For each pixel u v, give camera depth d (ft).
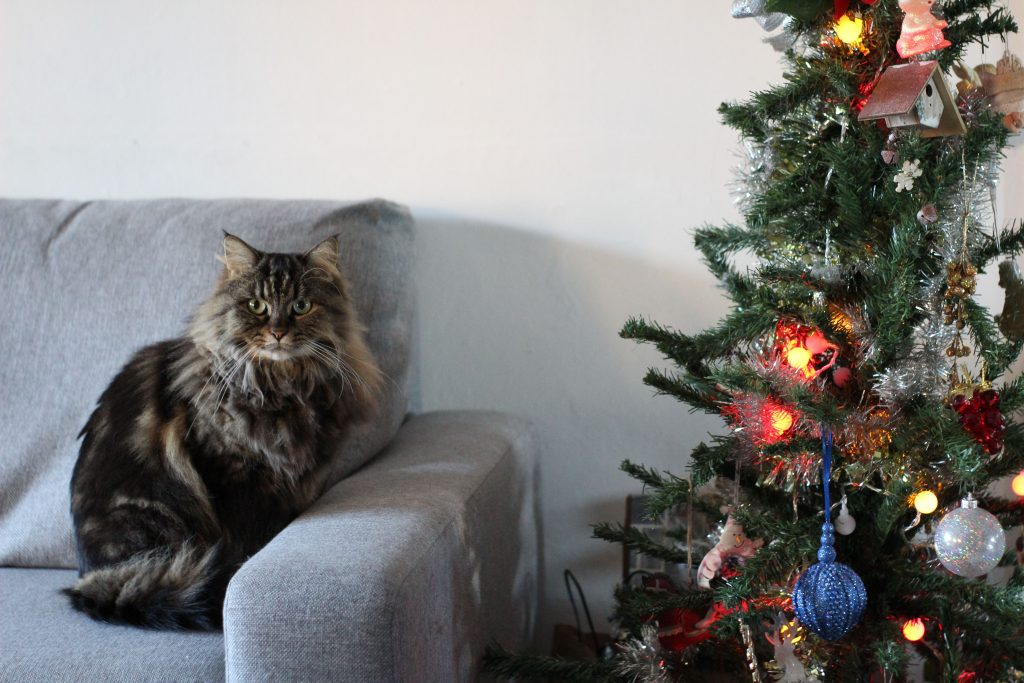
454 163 5.97
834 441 3.78
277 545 3.52
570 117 5.81
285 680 3.23
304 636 3.21
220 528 4.37
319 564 3.30
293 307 4.50
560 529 6.23
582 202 5.88
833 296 3.87
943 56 3.61
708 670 4.96
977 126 3.54
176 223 5.30
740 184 4.17
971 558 3.49
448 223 6.03
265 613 3.23
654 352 5.95
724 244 4.30
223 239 5.01
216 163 6.20
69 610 4.14
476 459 4.73
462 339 6.15
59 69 6.23
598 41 5.71
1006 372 4.84
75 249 5.31
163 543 4.29
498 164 5.93
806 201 3.74
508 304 6.07
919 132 3.48
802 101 3.84
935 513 3.98
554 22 5.74
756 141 4.05
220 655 3.63
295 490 4.45
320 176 6.12
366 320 5.22
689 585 4.78
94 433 4.67
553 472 6.19
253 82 6.09
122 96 6.22
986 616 3.89
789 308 3.88
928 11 3.31
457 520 4.00
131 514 4.33
